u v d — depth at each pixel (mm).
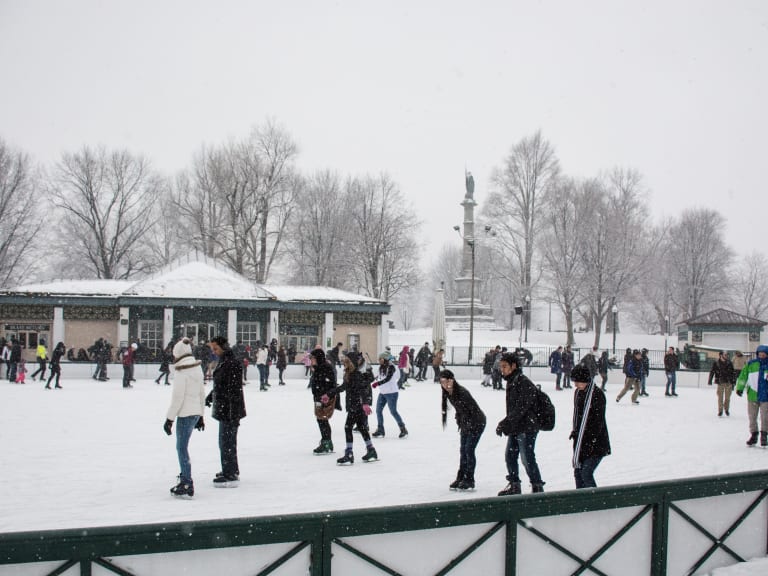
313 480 10117
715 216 68375
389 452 12812
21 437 13781
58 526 7375
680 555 6270
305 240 61562
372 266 62062
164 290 40812
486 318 61312
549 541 5523
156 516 7836
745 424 18531
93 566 4129
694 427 17672
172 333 40344
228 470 9672
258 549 4516
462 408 9586
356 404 11656
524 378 9117
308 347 43281
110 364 32031
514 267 61531
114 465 11047
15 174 52281
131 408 19156
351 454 11555
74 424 15797
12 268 52562
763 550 6961
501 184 59719
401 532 4945
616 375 36062
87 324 40562
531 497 5434
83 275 59344
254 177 57938
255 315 42219
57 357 25547
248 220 58031
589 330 70625
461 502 5152
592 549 5758
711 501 6527
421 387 29969
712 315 52375
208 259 45750
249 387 28422
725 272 70375
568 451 13430
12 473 10305
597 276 54906
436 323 37719
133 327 40188
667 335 65062
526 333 57562
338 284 61062
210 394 9961
